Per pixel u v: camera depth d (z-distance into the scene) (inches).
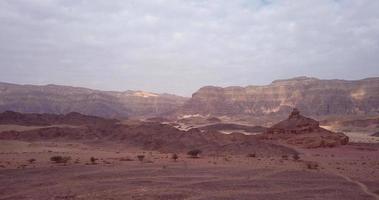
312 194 1707.7
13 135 4643.2
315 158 3277.6
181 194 1654.8
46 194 1627.7
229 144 3959.2
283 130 4756.4
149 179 1998.0
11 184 1833.2
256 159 3073.3
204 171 2293.3
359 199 1612.9
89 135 4808.1
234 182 1962.4
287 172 2325.3
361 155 3641.7
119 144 4357.8
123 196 1599.4
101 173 2153.1
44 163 2551.7
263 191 1756.9
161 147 4097.0
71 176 2052.2
